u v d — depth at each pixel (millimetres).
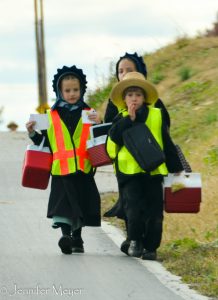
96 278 17266
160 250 20094
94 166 19641
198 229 21766
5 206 25641
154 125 19000
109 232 22438
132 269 18141
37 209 25203
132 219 19000
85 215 19734
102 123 19938
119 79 20422
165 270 18156
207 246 19875
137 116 19000
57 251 19828
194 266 18141
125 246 19609
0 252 19578
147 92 19031
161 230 19031
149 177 18969
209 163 28172
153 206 19062
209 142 30875
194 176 19281
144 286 16766
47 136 19812
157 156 18672
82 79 19953
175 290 16562
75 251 19781
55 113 19891
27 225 22812
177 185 19172
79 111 19922
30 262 18562
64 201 19547
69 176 19578
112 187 28875
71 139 19719
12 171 32562
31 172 19734
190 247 19938
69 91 19812
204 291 16484
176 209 19266
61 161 19656
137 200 19000
